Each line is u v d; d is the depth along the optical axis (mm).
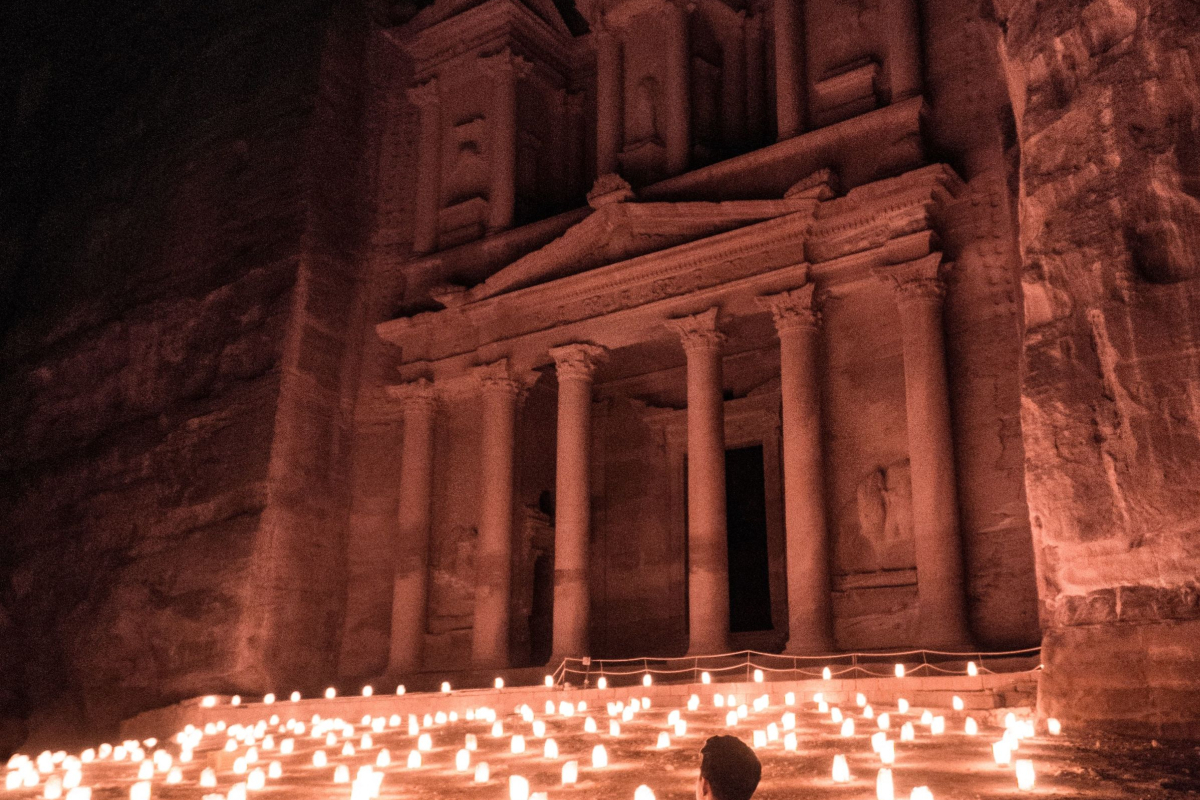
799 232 25672
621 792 9992
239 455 30297
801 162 26609
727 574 25703
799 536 24047
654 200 28578
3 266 39094
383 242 34188
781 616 29000
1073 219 13414
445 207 33406
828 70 27391
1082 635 12445
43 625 31953
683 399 32219
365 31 35469
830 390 25453
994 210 24266
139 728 27828
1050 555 12859
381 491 31891
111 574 31172
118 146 38281
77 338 35875
